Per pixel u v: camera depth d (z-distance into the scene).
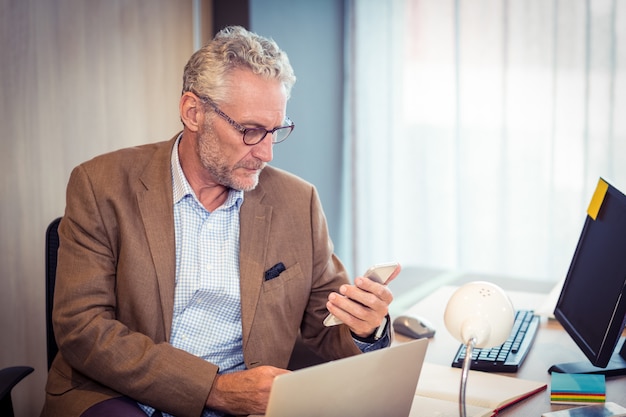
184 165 1.78
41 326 2.72
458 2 3.81
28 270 2.65
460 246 3.96
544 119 3.73
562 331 1.91
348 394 1.17
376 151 4.09
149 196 1.71
